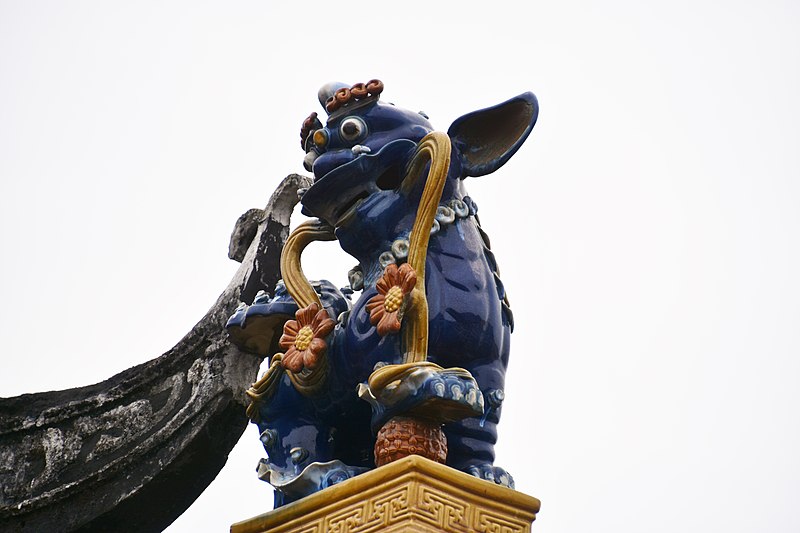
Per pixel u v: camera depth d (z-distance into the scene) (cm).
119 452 791
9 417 806
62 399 812
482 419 664
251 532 667
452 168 692
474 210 695
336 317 712
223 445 788
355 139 680
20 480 791
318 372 677
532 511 639
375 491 625
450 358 659
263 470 690
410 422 636
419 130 685
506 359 680
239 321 746
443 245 671
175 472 780
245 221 840
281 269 716
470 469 653
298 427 696
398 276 645
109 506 778
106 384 812
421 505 611
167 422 789
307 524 648
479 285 668
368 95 686
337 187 678
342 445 703
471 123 699
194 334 806
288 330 694
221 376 786
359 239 682
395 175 688
